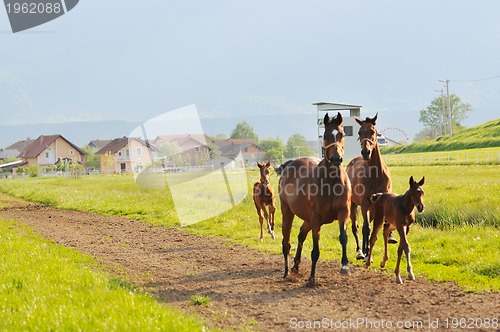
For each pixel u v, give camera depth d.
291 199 12.06
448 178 31.03
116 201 31.22
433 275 11.40
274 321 9.01
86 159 126.69
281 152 117.88
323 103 62.94
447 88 101.81
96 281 11.23
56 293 10.16
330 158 11.21
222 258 14.74
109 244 17.81
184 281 12.25
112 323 8.16
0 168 126.50
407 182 28.58
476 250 13.22
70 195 38.09
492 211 16.86
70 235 20.14
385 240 12.44
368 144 12.91
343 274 11.66
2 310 9.40
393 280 11.38
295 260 12.50
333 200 11.36
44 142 129.62
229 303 10.24
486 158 50.91
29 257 14.23
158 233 19.91
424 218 17.98
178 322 8.28
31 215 28.14
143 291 11.19
